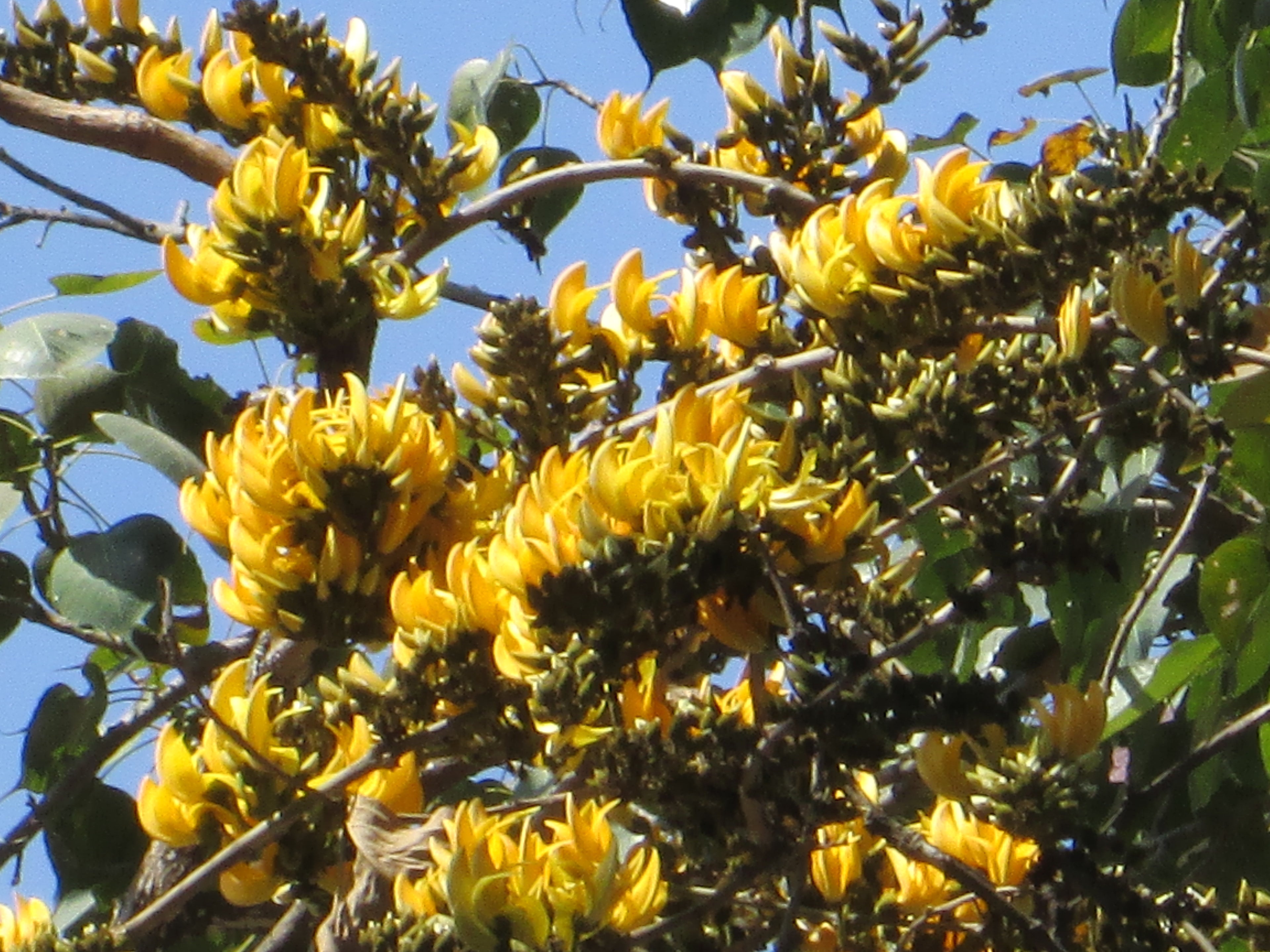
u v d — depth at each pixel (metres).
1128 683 2.39
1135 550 2.36
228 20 2.32
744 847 2.04
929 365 2.16
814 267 2.21
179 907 2.16
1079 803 2.06
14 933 2.17
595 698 2.03
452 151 2.38
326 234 2.28
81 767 2.38
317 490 2.14
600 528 2.01
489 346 2.26
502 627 2.09
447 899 2.00
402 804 2.14
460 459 2.23
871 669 2.03
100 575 2.36
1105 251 2.17
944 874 2.14
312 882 2.16
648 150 2.41
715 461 2.01
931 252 2.20
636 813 2.15
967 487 2.12
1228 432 2.15
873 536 2.05
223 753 2.17
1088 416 2.12
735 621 2.05
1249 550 2.26
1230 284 2.15
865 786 2.24
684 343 2.29
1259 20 2.42
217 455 2.18
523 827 2.04
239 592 2.16
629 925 2.00
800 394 2.14
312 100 2.35
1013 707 2.04
